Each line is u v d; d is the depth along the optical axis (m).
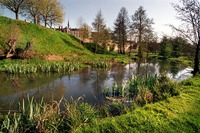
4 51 30.44
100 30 54.69
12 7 47.00
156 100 10.00
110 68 32.25
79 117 7.05
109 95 14.66
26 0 48.81
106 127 6.35
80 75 24.22
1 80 19.45
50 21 57.84
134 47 79.44
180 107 8.37
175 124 6.90
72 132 6.08
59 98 14.02
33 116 7.02
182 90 11.25
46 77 21.94
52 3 55.78
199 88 11.84
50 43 42.78
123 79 22.39
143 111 7.69
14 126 6.40
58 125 6.54
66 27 79.38
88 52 50.44
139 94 11.61
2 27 37.88
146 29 59.72
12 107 11.55
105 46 59.41
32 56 31.81
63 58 36.97
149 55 68.56
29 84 18.33
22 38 37.28
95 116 8.12
